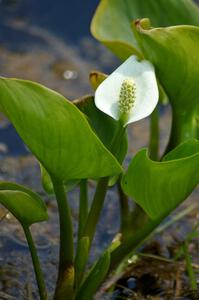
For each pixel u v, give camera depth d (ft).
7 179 3.72
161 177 2.63
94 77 2.85
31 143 2.61
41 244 3.36
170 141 3.12
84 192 2.91
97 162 2.59
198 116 3.09
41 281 2.86
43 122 2.54
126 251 2.90
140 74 2.70
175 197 2.70
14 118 2.58
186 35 2.77
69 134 2.55
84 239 2.80
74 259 2.94
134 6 3.41
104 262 2.79
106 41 3.15
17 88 2.50
